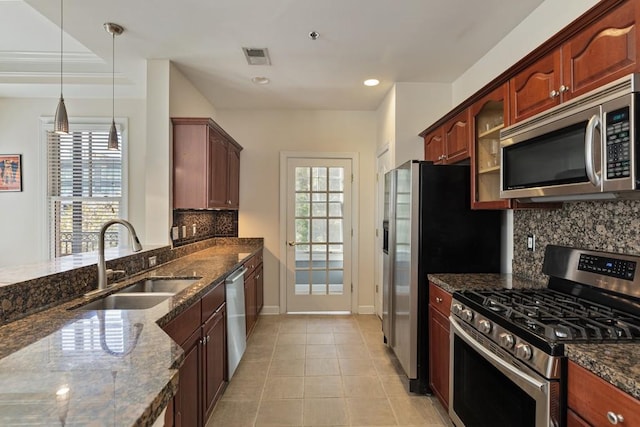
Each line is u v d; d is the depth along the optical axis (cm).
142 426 65
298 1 210
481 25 240
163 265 272
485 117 231
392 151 359
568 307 160
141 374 83
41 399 71
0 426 62
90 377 81
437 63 301
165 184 290
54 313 142
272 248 440
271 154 439
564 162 145
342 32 248
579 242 185
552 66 161
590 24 138
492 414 154
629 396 94
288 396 246
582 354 110
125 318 133
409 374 250
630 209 156
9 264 383
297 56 286
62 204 385
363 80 341
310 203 441
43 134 382
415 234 248
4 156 381
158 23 234
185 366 169
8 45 298
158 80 290
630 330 126
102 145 386
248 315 336
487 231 252
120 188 386
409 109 349
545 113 155
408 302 252
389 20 232
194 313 182
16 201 383
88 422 63
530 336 129
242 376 274
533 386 125
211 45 266
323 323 402
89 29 241
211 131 309
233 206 400
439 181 249
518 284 213
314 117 439
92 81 344
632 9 120
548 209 207
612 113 120
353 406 234
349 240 441
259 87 359
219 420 218
